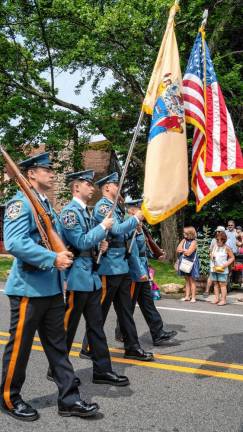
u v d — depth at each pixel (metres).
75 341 6.49
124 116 19.11
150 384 4.84
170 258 16.95
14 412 3.94
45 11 17.38
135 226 5.16
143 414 4.11
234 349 6.16
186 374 5.16
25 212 3.88
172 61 5.27
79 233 4.55
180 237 17.31
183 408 4.25
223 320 8.02
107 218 4.68
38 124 17.69
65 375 4.05
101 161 24.89
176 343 6.44
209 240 12.39
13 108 17.69
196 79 5.60
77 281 4.68
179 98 5.21
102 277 5.43
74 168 19.47
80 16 16.00
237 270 11.91
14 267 4.03
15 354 3.94
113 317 8.01
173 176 5.04
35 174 4.14
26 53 18.73
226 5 16.50
